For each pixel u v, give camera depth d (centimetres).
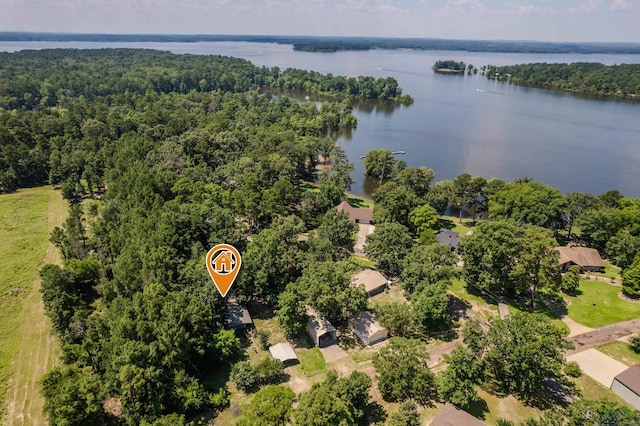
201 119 17625
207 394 5241
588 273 8819
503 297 7856
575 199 10206
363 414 5025
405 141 19900
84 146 13825
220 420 5050
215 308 6381
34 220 10619
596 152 18462
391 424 4891
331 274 6675
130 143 13600
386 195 10706
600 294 8000
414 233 10475
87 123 15462
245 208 9869
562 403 5416
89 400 4538
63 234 8638
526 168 16362
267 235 7838
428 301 6544
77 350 5641
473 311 7419
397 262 8031
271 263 7269
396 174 14225
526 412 5250
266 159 12394
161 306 5697
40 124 15400
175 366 5272
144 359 4969
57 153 13200
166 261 6875
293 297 6312
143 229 7988
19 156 12800
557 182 15025
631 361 6203
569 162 17112
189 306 5769
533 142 19938
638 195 14000
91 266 7512
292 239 8406
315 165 16125
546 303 7675
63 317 6284
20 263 8525
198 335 5731
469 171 15962
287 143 14062
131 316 5550
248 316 6856
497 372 5766
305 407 4434
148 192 9681
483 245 7488
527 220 10106
